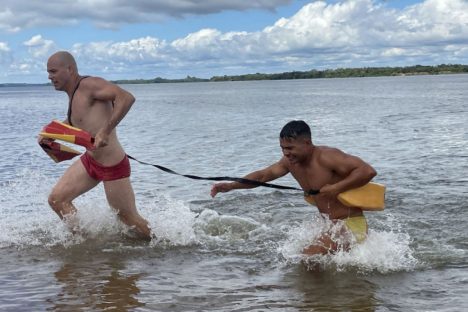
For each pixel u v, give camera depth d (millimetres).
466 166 11406
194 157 14305
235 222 7426
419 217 7516
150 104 51625
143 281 5312
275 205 8516
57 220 7625
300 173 6012
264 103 46031
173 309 4582
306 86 115125
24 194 9422
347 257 5691
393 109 31734
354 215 5926
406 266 5586
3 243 6695
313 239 6094
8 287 5141
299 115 29453
